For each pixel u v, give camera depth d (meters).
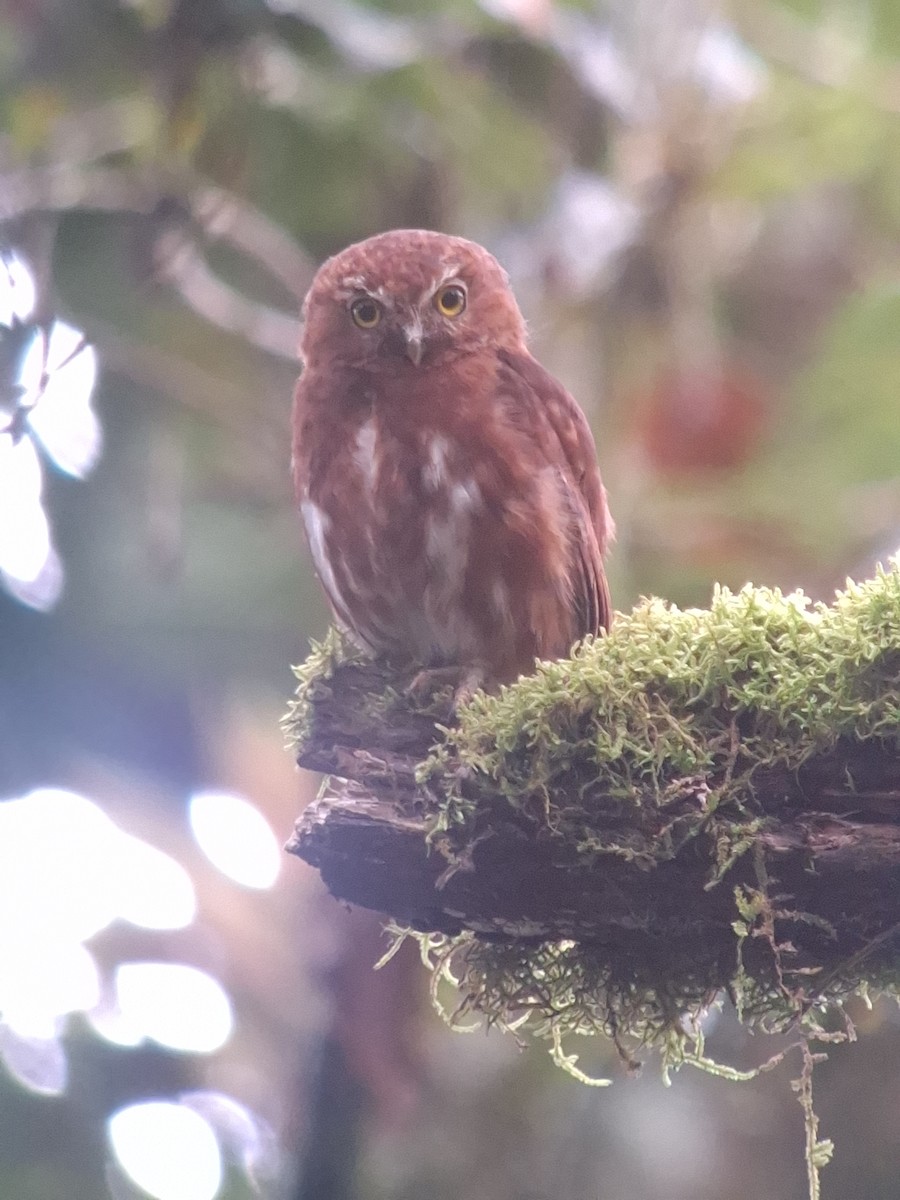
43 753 12.91
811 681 5.38
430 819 5.56
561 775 5.47
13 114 11.34
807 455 12.88
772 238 14.95
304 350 8.23
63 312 11.59
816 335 14.30
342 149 11.73
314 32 10.85
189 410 12.56
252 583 13.12
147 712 13.14
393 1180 11.27
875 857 5.22
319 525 7.86
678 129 12.45
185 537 12.97
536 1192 11.35
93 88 11.26
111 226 11.72
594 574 7.75
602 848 5.41
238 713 13.59
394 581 7.68
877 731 5.28
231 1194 11.41
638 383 13.20
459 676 7.34
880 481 12.84
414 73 11.26
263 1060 12.18
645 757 5.40
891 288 12.60
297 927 12.48
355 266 7.89
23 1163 10.87
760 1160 11.30
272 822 13.48
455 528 7.51
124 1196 10.99
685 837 5.36
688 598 13.07
